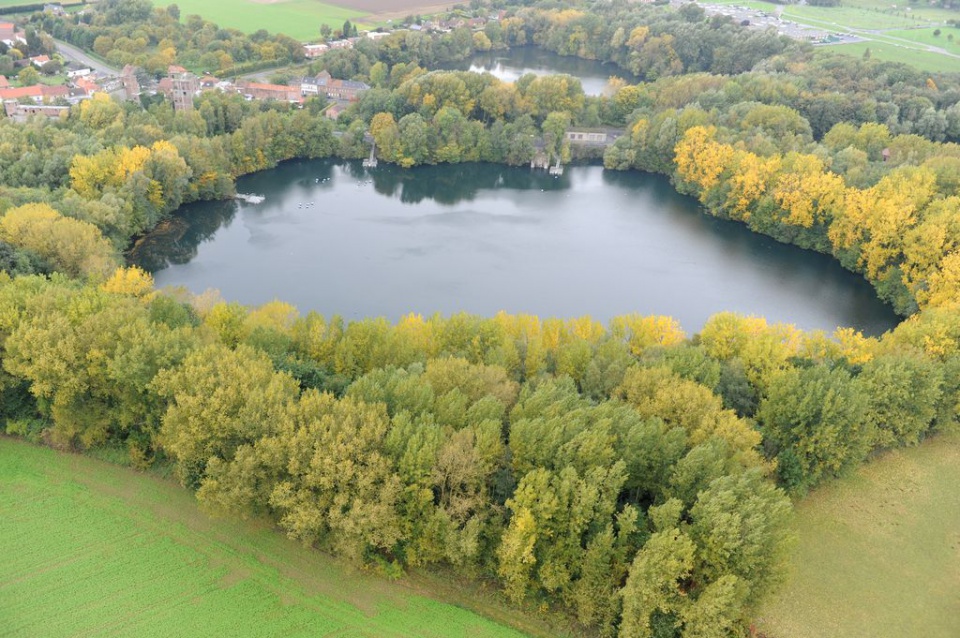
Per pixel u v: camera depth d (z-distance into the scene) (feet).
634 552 326.85
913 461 449.89
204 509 346.13
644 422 373.40
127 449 409.28
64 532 360.48
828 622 340.18
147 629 315.17
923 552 383.65
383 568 345.10
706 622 291.99
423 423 340.18
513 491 338.13
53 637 309.42
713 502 312.91
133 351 377.30
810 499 413.80
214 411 352.08
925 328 492.95
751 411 439.63
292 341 453.17
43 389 387.75
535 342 446.19
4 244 537.65
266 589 336.29
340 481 327.67
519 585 326.65
